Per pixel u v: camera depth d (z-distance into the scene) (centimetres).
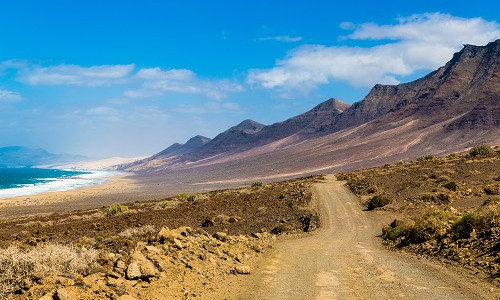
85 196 11912
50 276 838
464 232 1731
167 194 13200
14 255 834
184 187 18350
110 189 16550
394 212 4084
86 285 834
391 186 5634
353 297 1057
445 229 1941
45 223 4125
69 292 776
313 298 1050
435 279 1238
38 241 2328
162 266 1106
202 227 3497
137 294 894
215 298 1005
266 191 6475
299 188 6450
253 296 1062
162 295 926
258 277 1305
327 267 1509
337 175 9338
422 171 6181
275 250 2012
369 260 1675
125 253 1202
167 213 4431
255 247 1870
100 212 5341
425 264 1499
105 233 2836
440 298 1023
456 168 5938
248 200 5422
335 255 1848
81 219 4666
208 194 7475
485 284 1129
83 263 948
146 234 2114
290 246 2255
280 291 1123
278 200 5216
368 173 8156
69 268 903
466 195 4159
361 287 1170
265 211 4369
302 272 1405
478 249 1491
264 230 3353
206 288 1068
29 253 871
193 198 6425
